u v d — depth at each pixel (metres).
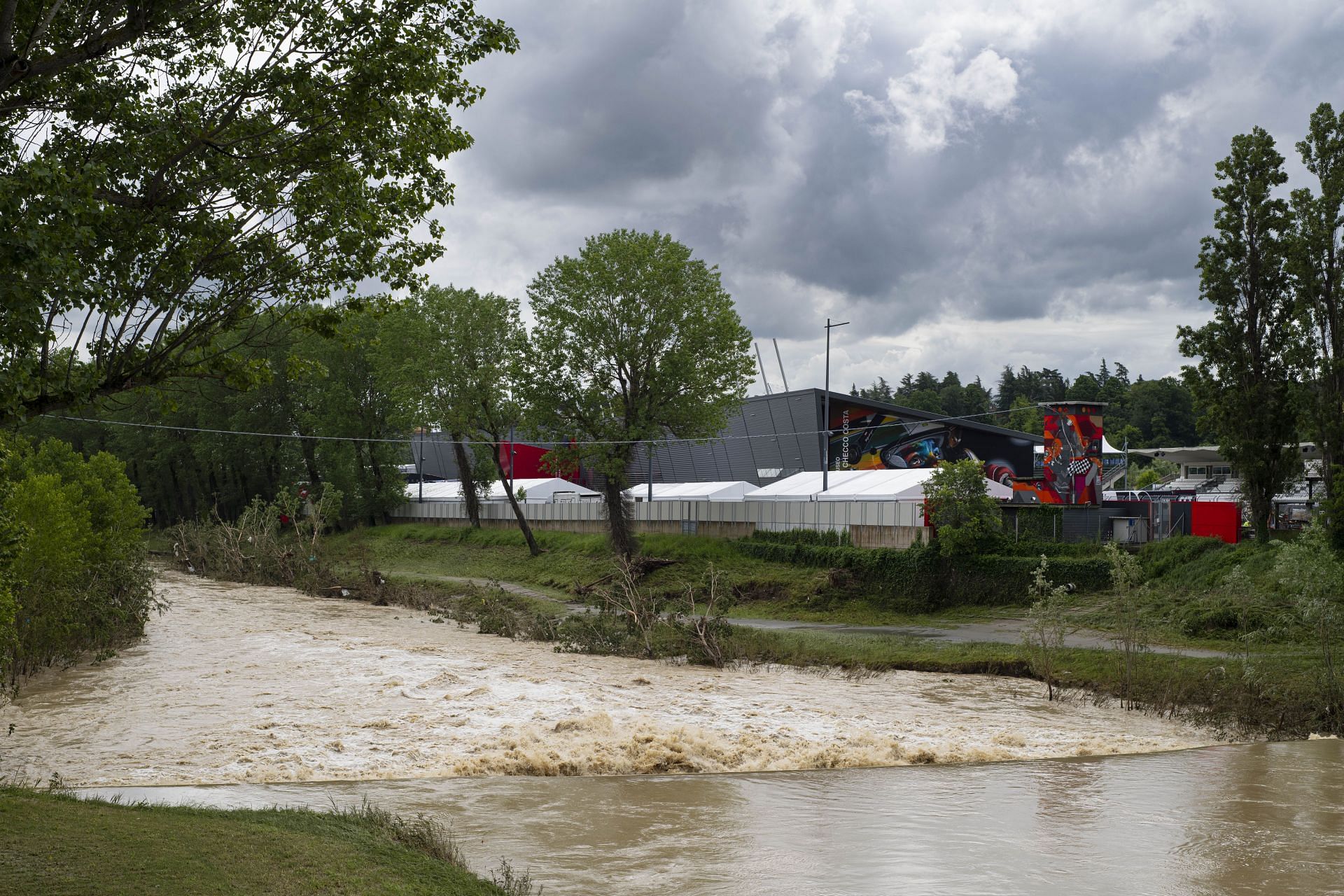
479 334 76.44
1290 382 46.44
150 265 15.18
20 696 29.77
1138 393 181.38
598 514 75.81
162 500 110.25
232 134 15.52
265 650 39.22
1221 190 48.00
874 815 18.36
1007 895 13.55
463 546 82.25
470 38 16.94
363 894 11.13
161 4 13.55
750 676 37.00
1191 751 25.44
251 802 18.22
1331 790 20.73
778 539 62.78
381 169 16.45
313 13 15.52
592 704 29.72
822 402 87.06
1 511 16.98
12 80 12.10
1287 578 31.00
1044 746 25.91
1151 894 13.65
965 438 84.44
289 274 16.12
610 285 64.19
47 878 10.46
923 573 51.50
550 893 13.42
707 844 16.17
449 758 23.06
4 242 10.95
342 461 92.94
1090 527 55.69
